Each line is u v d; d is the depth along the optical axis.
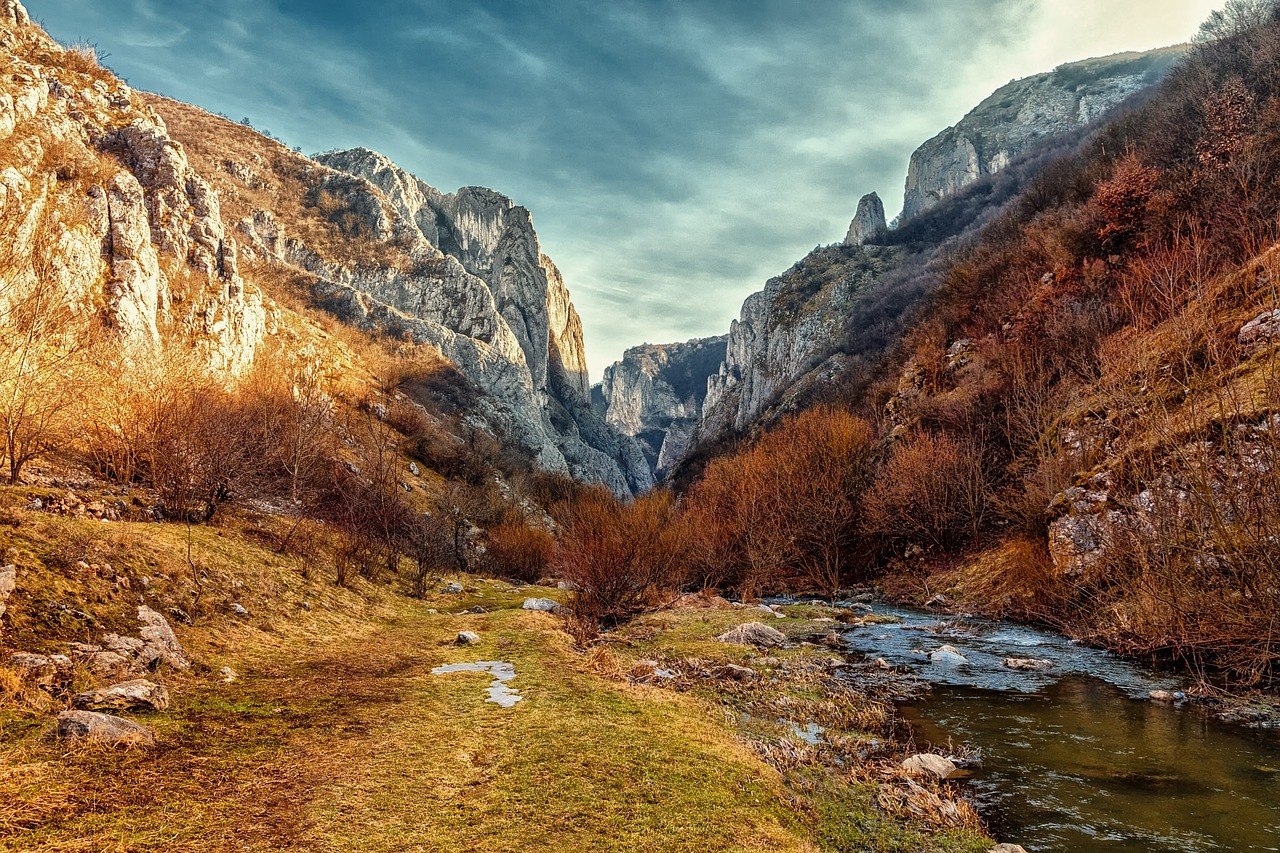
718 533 37.16
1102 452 22.92
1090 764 9.84
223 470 21.98
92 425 21.92
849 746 10.66
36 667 8.33
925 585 30.19
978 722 12.00
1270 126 33.06
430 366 124.31
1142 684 14.42
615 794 7.62
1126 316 29.89
